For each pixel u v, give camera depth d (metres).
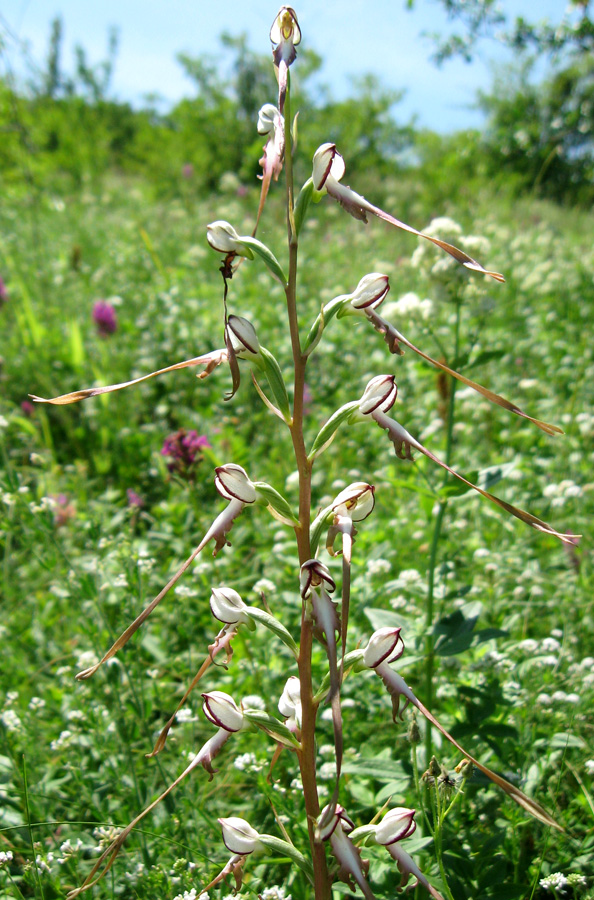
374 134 32.25
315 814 1.81
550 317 8.23
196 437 4.34
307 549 1.77
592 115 11.77
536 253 11.05
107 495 4.93
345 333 7.86
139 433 5.82
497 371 6.89
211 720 1.75
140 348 7.34
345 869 1.63
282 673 3.25
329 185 1.70
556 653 3.25
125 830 1.68
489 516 4.68
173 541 4.34
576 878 2.19
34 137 16.56
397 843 1.73
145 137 34.81
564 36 6.98
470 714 2.63
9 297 8.09
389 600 3.90
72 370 6.72
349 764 2.51
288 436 5.84
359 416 1.80
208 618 3.75
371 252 11.52
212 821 2.56
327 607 1.65
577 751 2.85
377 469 5.52
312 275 9.91
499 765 2.72
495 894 2.22
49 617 4.04
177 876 2.39
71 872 2.39
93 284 9.51
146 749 3.05
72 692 3.16
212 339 7.25
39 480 4.67
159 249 11.51
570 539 1.61
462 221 11.98
